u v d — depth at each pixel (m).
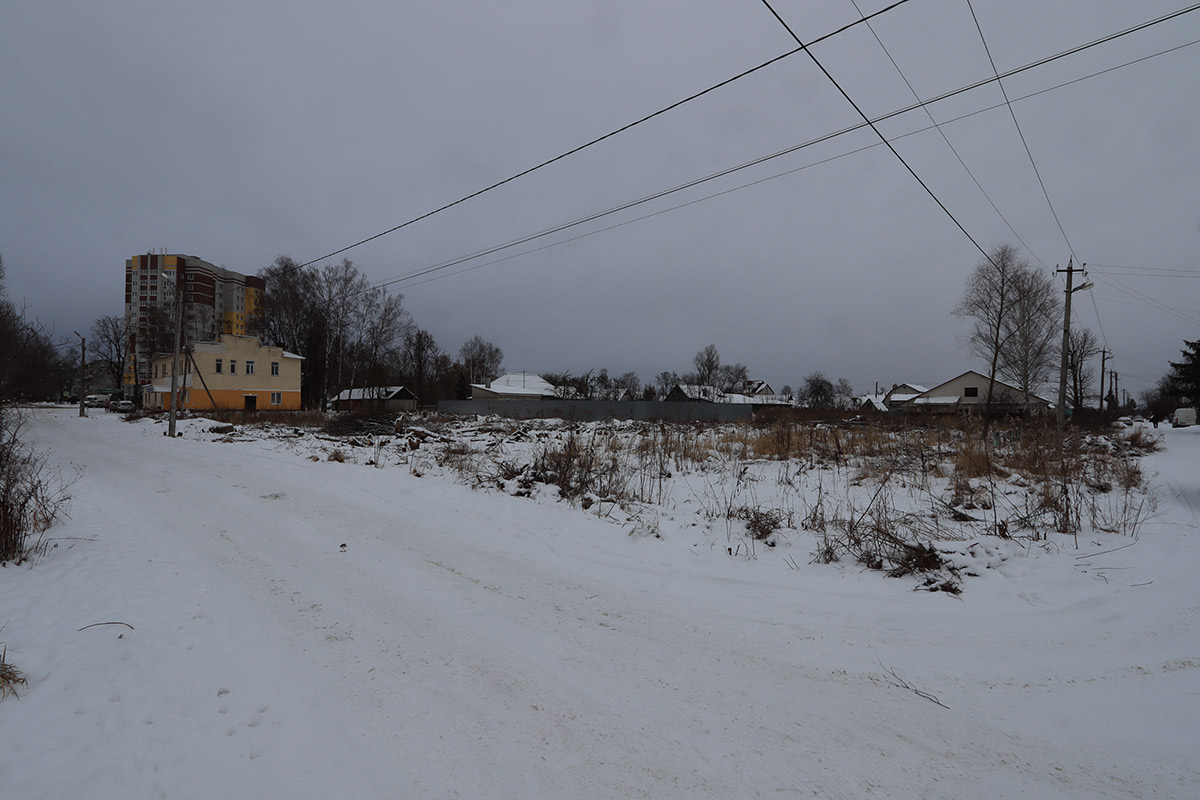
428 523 7.99
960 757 2.95
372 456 15.10
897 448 15.81
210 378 50.91
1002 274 27.11
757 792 2.67
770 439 17.36
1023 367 36.97
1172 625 4.60
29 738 2.98
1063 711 3.40
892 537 6.48
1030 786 2.72
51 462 13.96
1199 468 15.55
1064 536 7.27
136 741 2.99
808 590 5.58
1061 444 13.78
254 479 11.41
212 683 3.61
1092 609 4.98
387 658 4.01
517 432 21.73
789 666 3.97
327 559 6.30
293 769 2.80
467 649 4.17
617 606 5.09
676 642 4.35
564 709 3.38
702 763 2.88
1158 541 7.04
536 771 2.81
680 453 14.84
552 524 8.05
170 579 5.54
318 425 30.67
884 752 2.99
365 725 3.19
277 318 59.09
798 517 8.46
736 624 4.71
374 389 53.84
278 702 3.41
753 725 3.23
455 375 83.88
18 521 6.29
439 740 3.06
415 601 5.10
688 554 6.77
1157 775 2.79
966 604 5.19
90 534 7.08
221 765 2.82
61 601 4.86
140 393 61.06
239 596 5.14
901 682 3.75
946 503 8.77
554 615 4.86
